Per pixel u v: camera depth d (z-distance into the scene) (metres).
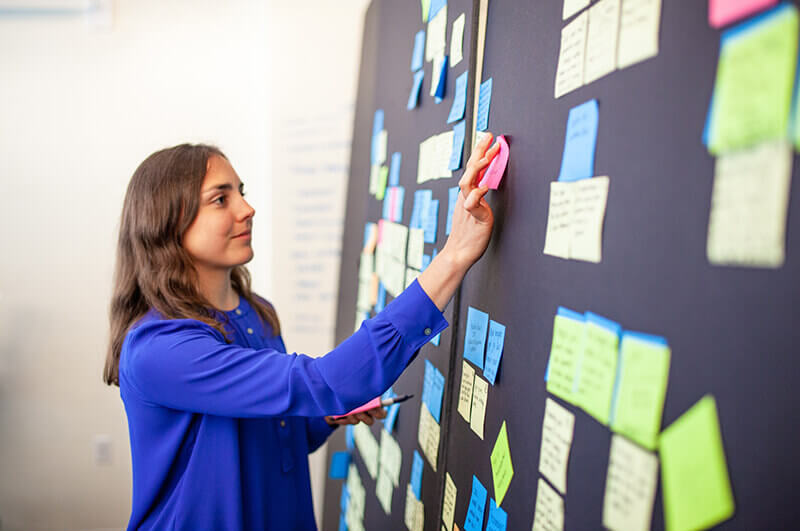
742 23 0.35
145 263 1.02
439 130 1.09
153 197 1.02
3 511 2.74
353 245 2.15
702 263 0.39
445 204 1.02
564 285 0.58
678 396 0.41
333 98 2.52
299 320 2.58
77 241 2.70
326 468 2.28
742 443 0.36
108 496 2.79
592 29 0.54
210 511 0.96
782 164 0.33
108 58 2.65
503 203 0.77
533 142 0.68
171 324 0.95
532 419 0.65
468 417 0.88
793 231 0.32
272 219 2.55
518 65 0.74
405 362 0.84
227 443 0.98
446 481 0.98
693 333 0.40
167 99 2.70
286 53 2.50
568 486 0.55
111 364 1.09
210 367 0.89
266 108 2.55
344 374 0.82
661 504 0.42
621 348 0.48
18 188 2.66
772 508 0.34
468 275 0.92
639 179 0.46
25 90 2.63
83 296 2.72
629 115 0.48
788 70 0.32
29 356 2.71
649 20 0.45
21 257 2.69
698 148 0.39
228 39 2.71
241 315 1.16
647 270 0.45
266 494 1.06
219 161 1.09
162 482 0.98
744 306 0.35
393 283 1.40
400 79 1.46
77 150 2.68
